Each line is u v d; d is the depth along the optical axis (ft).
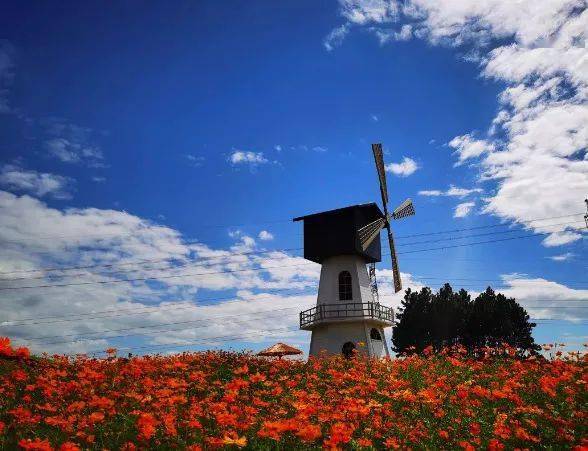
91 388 40.01
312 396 39.09
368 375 54.03
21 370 45.39
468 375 56.03
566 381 45.65
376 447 32.68
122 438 30.81
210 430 31.81
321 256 118.83
